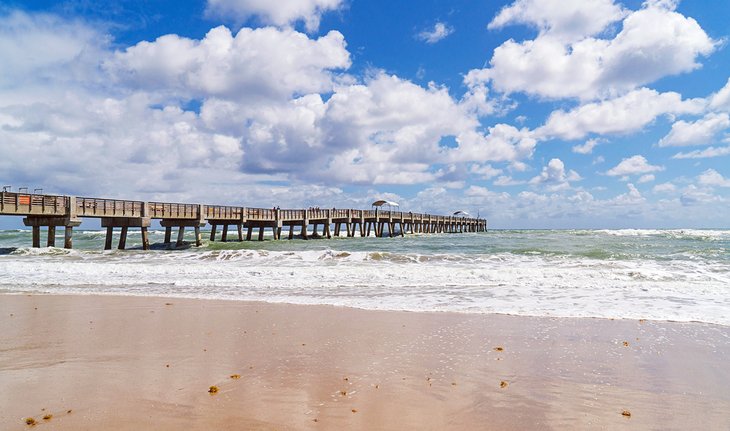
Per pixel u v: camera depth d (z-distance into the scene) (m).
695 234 42.53
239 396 3.92
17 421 3.35
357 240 36.25
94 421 3.35
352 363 4.97
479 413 3.61
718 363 5.03
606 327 6.82
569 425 3.40
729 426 3.41
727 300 9.06
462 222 74.31
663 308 8.29
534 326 6.89
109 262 17.66
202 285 11.90
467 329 6.70
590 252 18.36
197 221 27.84
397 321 7.29
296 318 7.55
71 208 21.53
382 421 3.41
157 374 4.55
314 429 3.25
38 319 7.46
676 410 3.72
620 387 4.26
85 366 4.82
